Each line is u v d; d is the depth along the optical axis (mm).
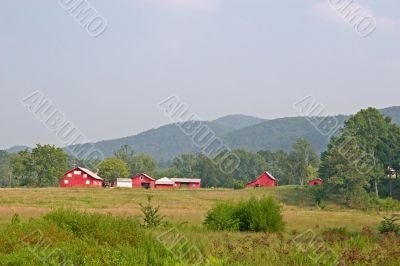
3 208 43000
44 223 17328
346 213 64750
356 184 92375
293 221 39938
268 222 29734
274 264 15438
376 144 108812
